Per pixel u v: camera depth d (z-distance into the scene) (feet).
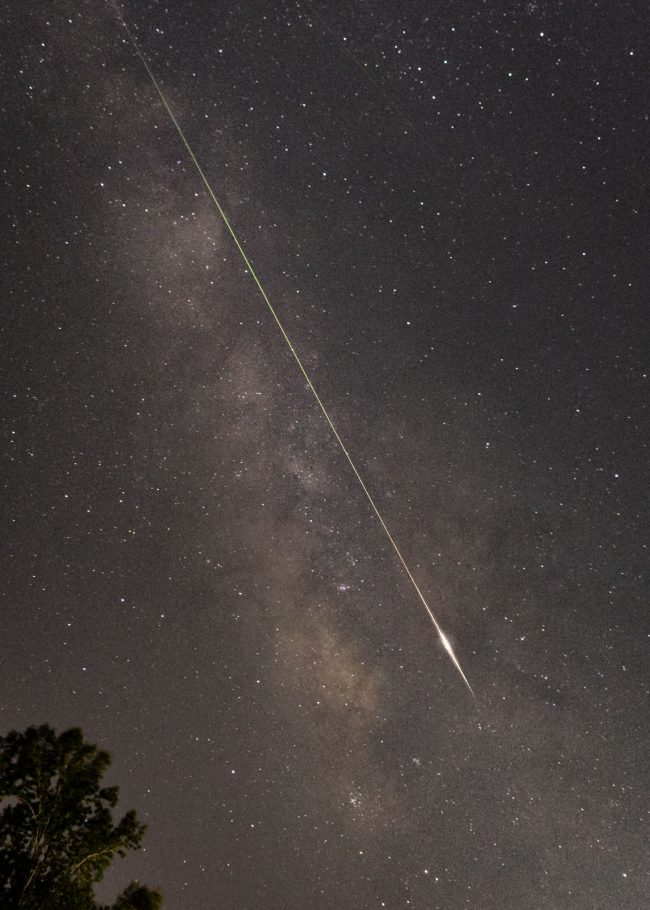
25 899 23.32
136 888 25.57
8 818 24.11
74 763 25.04
